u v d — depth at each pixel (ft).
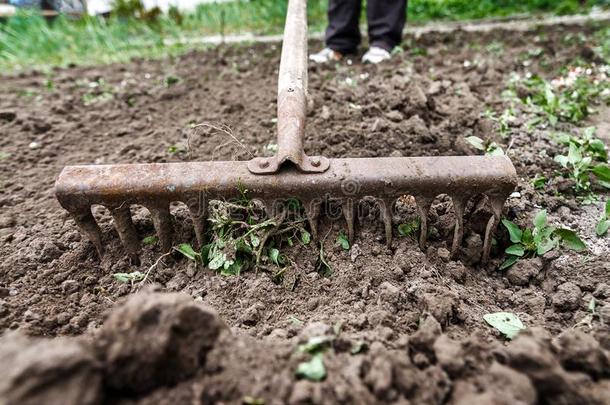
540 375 0.75
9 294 1.18
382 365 0.77
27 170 1.80
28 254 1.30
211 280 1.22
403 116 1.89
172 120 2.11
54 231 1.42
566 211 1.39
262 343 0.88
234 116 2.07
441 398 0.77
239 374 0.78
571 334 0.86
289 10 1.92
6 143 1.99
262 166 1.19
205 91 2.39
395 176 1.17
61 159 1.87
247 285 1.19
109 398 0.73
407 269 1.20
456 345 0.84
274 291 1.17
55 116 2.22
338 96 2.05
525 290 1.19
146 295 0.79
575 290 1.13
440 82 2.15
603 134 1.78
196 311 0.79
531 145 1.69
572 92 2.06
